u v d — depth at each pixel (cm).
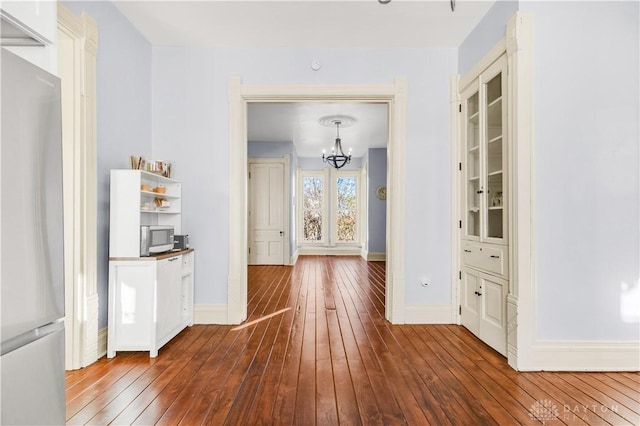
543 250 244
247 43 343
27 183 113
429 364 250
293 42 341
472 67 318
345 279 600
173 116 349
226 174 350
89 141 247
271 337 305
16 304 109
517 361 240
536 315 243
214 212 349
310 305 419
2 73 104
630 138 245
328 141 789
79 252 240
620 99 246
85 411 186
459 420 180
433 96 351
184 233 348
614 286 244
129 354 267
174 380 223
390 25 311
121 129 294
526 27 243
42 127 120
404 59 352
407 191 350
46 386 122
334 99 354
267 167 789
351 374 233
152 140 348
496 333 273
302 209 988
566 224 244
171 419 180
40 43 133
